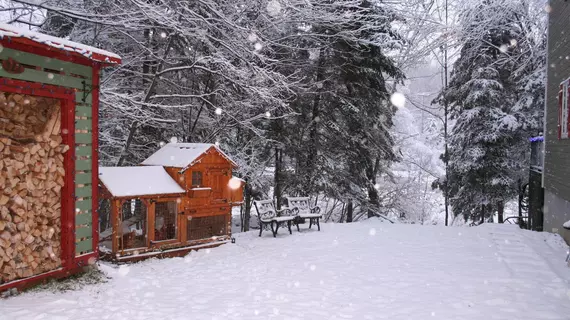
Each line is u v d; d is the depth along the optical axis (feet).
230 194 33.19
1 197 18.83
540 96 57.26
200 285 23.20
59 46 19.77
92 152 23.29
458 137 61.46
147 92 39.81
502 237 35.27
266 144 56.03
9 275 19.21
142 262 27.89
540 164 44.93
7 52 18.74
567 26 35.22
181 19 38.14
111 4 35.94
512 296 20.76
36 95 20.12
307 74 56.13
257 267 27.27
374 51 56.90
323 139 61.21
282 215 40.40
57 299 19.15
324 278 24.67
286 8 43.65
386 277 24.75
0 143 18.76
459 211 64.64
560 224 35.99
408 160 88.22
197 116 46.47
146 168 30.60
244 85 40.42
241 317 18.15
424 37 71.41
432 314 18.65
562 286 21.94
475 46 62.54
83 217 22.81
